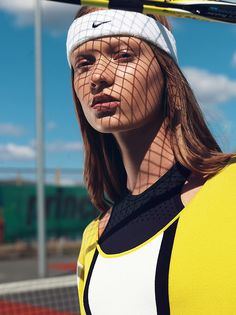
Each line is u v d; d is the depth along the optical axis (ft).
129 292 3.78
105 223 4.82
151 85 4.16
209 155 3.98
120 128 4.15
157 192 4.09
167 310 3.54
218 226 3.44
